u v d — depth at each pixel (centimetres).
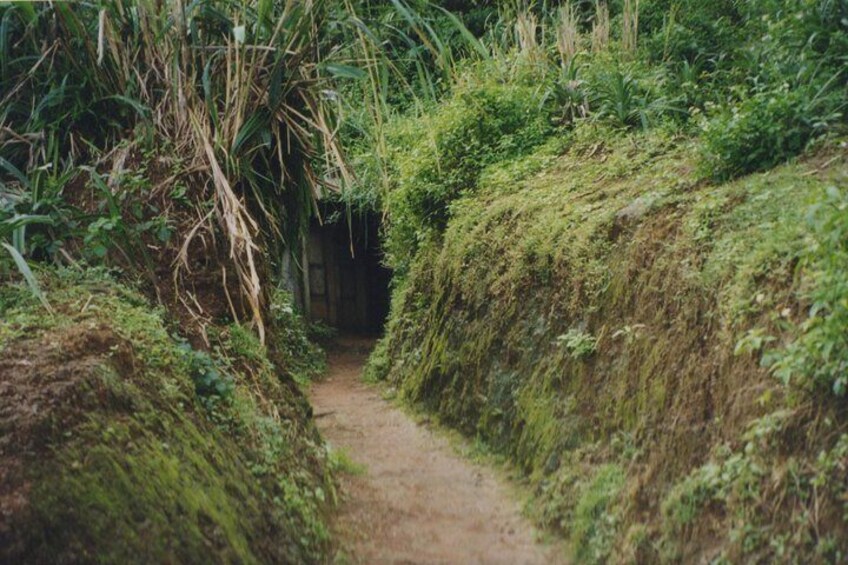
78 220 424
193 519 304
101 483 281
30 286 346
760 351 357
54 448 277
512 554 414
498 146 806
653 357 431
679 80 738
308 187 518
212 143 460
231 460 364
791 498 309
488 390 598
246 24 473
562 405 499
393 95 1049
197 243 449
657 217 490
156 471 304
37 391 291
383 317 1308
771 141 488
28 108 461
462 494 502
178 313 430
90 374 308
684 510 352
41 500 262
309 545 374
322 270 1270
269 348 494
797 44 577
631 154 646
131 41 468
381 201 991
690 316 414
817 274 331
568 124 772
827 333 317
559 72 845
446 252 746
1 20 450
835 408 312
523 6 1039
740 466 332
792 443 320
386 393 785
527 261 597
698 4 849
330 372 977
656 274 456
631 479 402
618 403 446
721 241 423
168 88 464
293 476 414
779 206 418
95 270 404
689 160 567
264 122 473
